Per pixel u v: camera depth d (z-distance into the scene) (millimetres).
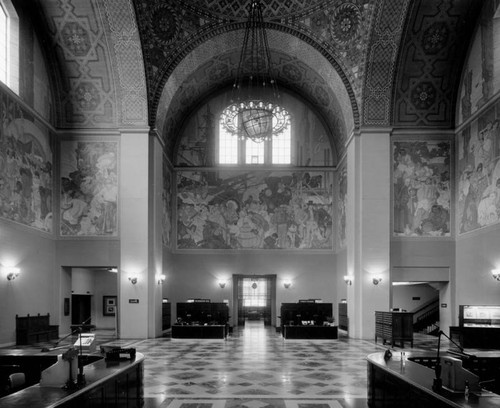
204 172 27578
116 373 7445
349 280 21656
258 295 31297
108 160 21312
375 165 21125
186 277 27125
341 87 22109
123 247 20734
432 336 24000
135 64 20422
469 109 19969
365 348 17750
